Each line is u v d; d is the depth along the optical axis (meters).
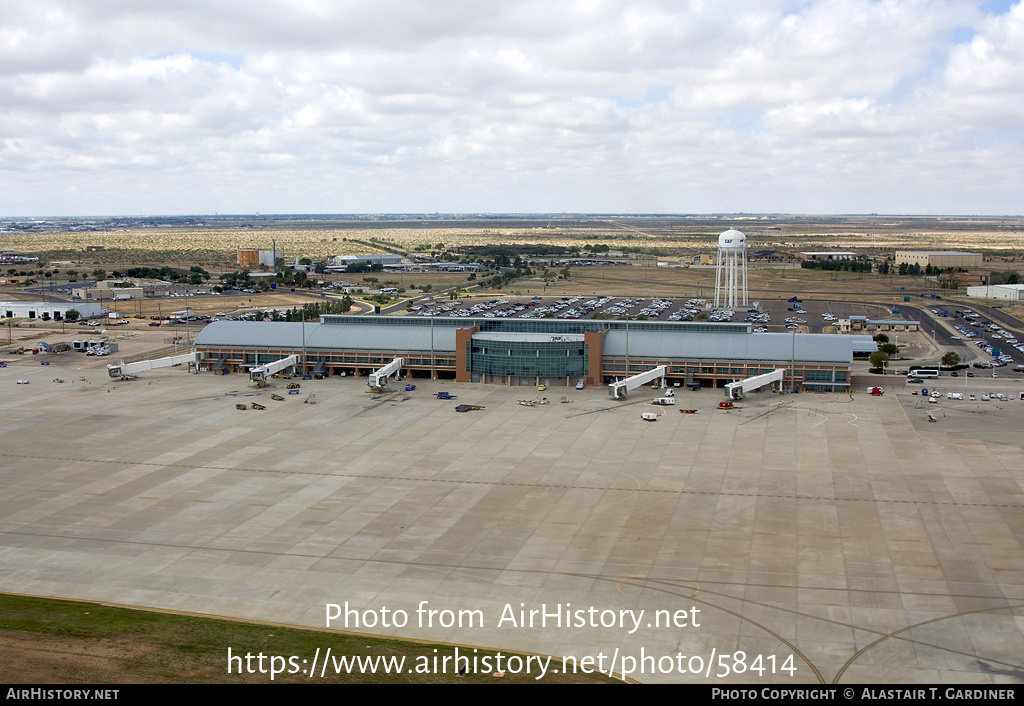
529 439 143.62
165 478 123.81
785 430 148.62
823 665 73.00
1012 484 118.62
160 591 87.88
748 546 98.31
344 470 127.12
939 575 90.56
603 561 94.38
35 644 76.31
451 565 93.56
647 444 140.25
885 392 180.62
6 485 120.62
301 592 87.38
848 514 108.06
